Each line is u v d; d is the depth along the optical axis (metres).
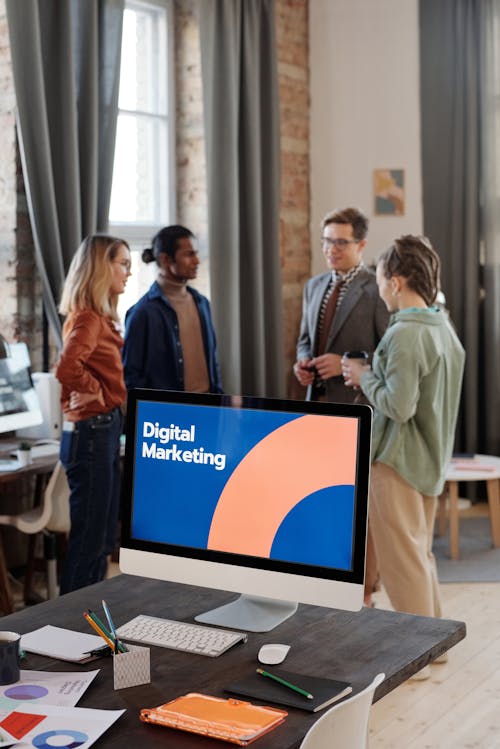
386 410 3.36
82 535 3.92
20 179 4.81
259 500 2.07
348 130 6.67
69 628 2.07
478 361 6.60
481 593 4.62
